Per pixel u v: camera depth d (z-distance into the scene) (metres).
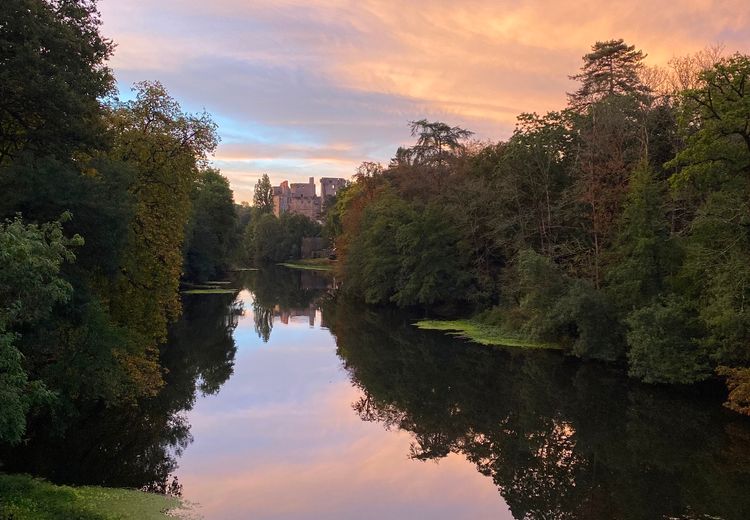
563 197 37.16
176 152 25.88
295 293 74.81
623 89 46.34
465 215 47.12
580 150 35.56
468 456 18.88
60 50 18.48
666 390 26.20
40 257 11.28
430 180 56.88
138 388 22.47
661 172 33.62
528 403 25.31
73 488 13.96
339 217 85.06
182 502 14.30
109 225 18.20
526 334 35.66
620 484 16.44
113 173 19.84
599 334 30.20
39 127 19.06
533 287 33.56
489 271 46.75
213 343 38.78
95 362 18.52
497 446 19.92
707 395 25.22
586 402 25.19
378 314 53.28
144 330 25.67
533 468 17.80
